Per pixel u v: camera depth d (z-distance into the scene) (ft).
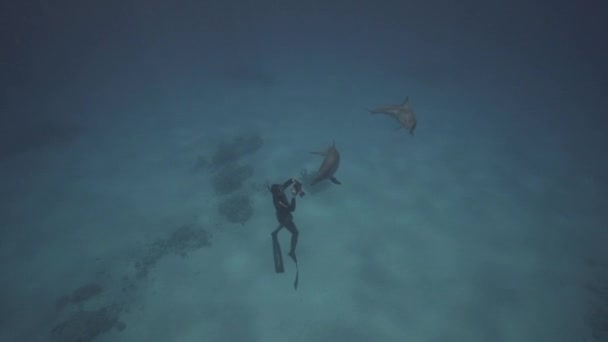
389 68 96.78
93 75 100.63
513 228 35.83
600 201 40.16
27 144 59.57
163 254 34.40
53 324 28.50
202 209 40.40
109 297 30.53
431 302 28.09
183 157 52.11
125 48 142.20
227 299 29.09
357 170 45.37
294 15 257.55
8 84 97.09
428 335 25.55
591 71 99.04
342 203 39.11
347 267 31.24
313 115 63.57
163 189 44.75
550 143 54.34
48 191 46.03
